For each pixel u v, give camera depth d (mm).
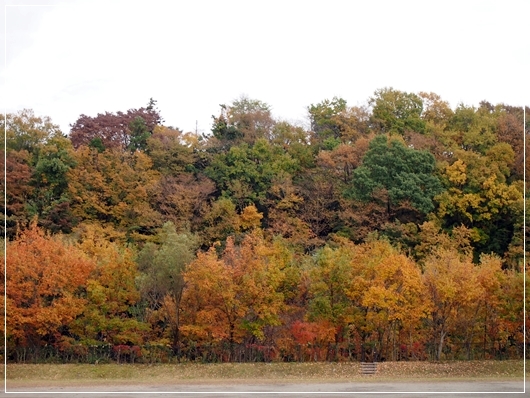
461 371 43344
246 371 43375
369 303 44594
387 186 66750
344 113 82438
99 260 49531
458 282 45906
